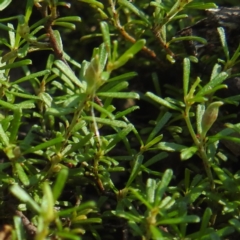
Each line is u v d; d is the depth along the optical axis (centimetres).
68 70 44
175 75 54
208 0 56
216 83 45
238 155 49
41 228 40
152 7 58
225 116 50
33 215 46
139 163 46
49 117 50
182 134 52
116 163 47
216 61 53
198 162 52
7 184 46
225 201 45
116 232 49
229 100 48
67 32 59
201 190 45
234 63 50
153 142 47
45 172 46
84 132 47
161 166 52
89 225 46
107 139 47
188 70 46
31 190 45
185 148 45
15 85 49
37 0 48
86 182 48
